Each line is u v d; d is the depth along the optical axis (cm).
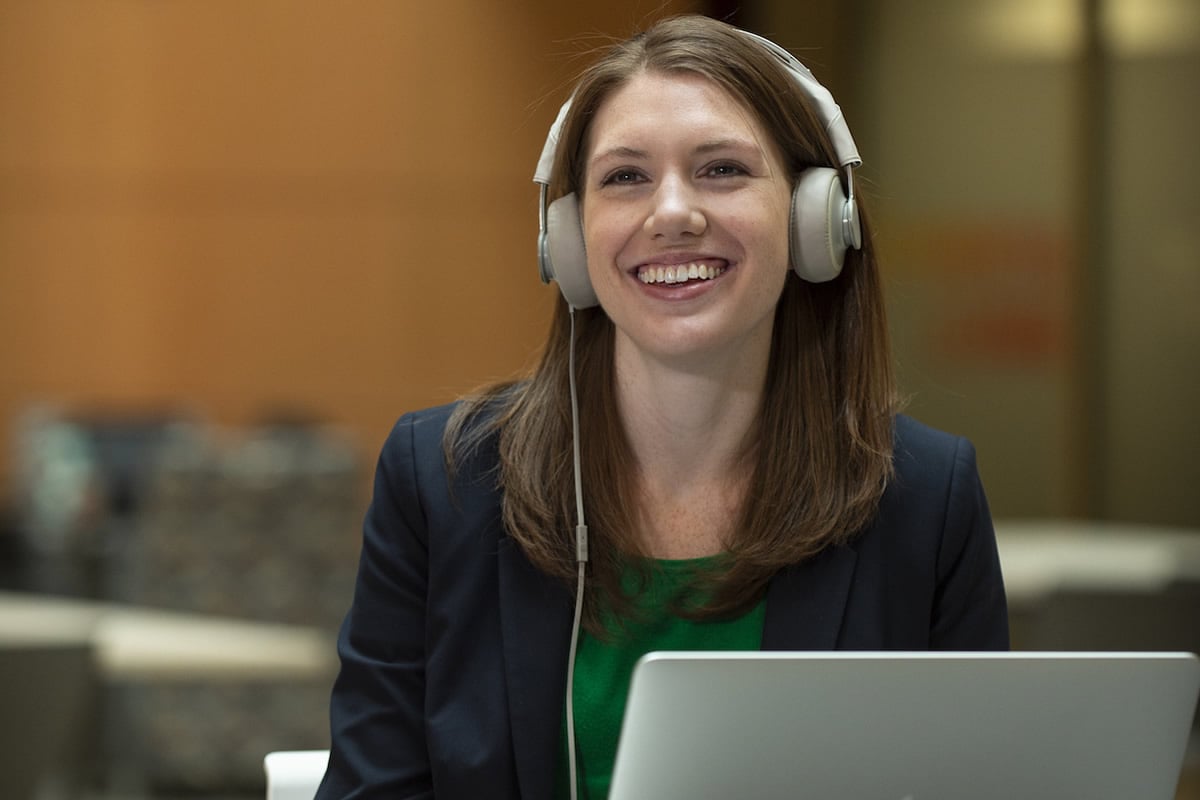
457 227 1428
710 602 294
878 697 225
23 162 1444
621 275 289
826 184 295
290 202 1440
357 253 1434
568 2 1409
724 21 299
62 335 1444
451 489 305
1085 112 1383
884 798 232
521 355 1427
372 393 1434
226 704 859
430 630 302
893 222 1394
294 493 859
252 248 1441
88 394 1441
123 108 1442
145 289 1442
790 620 293
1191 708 237
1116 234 1389
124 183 1442
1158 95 1374
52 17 1442
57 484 1045
